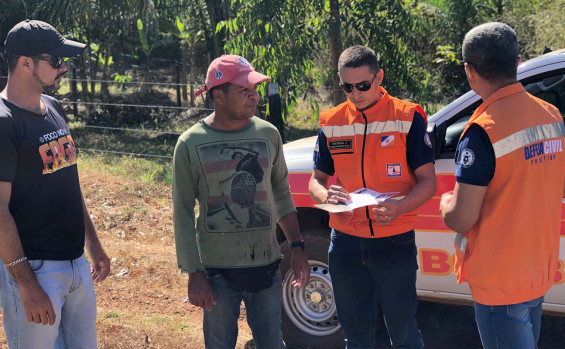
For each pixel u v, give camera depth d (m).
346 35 8.56
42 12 14.08
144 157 11.52
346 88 3.12
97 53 17.72
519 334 2.61
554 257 2.69
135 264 6.15
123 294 5.51
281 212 3.29
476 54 2.56
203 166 2.94
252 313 3.13
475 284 2.68
